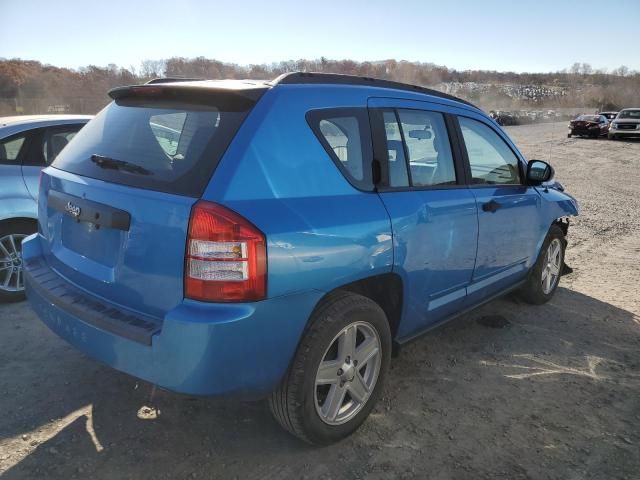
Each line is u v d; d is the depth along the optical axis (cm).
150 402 317
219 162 232
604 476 268
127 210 243
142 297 243
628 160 2045
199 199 225
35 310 296
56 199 292
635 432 306
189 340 220
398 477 262
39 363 358
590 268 646
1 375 341
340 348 271
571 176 1587
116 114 300
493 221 382
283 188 244
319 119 269
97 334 249
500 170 411
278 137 248
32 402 312
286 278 234
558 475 268
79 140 310
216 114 253
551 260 510
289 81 269
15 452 267
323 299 265
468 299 380
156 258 234
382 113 307
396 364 381
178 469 260
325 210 254
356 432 297
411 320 324
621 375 376
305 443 284
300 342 254
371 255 272
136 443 279
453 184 354
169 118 269
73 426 291
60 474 253
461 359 392
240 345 226
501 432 303
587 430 307
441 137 351
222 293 222
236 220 221
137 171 254
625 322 476
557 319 477
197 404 317
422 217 308
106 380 340
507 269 425
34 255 320
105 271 259
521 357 398
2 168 450
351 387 283
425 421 310
